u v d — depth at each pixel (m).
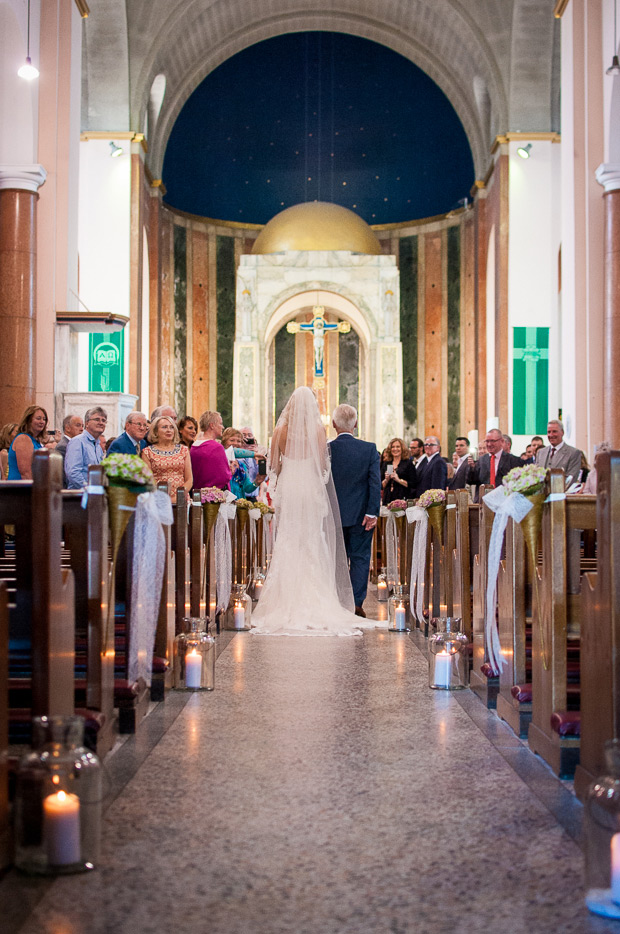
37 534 3.57
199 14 22.94
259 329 25.44
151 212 24.47
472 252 27.03
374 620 9.71
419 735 4.95
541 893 2.99
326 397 28.23
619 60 12.89
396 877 3.11
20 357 13.38
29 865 3.12
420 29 24.75
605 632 3.65
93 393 13.88
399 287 27.92
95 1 20.81
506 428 21.56
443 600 7.78
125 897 2.95
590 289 14.24
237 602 8.85
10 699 4.27
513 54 21.48
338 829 3.55
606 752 2.97
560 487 4.34
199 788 4.03
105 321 14.06
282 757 4.51
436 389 28.25
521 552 5.05
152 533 4.98
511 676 5.16
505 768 4.36
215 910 2.86
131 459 4.45
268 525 14.47
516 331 21.06
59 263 14.20
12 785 3.44
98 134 21.53
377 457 9.57
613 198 13.60
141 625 5.10
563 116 14.95
